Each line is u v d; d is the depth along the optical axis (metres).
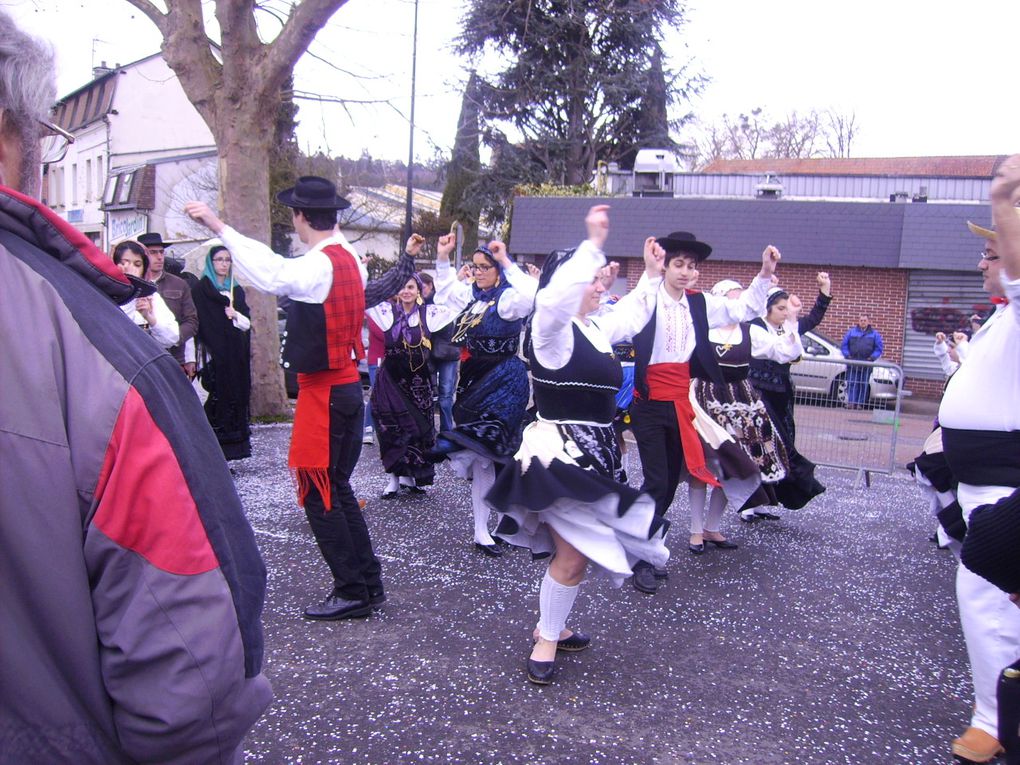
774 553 5.52
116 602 1.17
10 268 1.18
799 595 4.70
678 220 18.39
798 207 17.77
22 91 1.23
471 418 5.12
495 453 4.99
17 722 1.15
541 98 27.91
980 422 2.98
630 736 3.07
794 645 3.98
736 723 3.20
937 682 3.62
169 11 9.08
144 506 1.17
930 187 21.59
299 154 20.58
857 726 3.21
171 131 32.03
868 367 8.58
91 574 1.17
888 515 6.72
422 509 6.19
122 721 1.18
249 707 1.29
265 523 5.64
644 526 3.38
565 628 3.96
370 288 4.64
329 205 3.95
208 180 28.00
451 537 5.49
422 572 4.80
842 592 4.77
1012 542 2.04
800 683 3.57
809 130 47.09
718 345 5.54
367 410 8.62
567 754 2.93
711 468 5.33
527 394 5.21
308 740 2.96
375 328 6.89
